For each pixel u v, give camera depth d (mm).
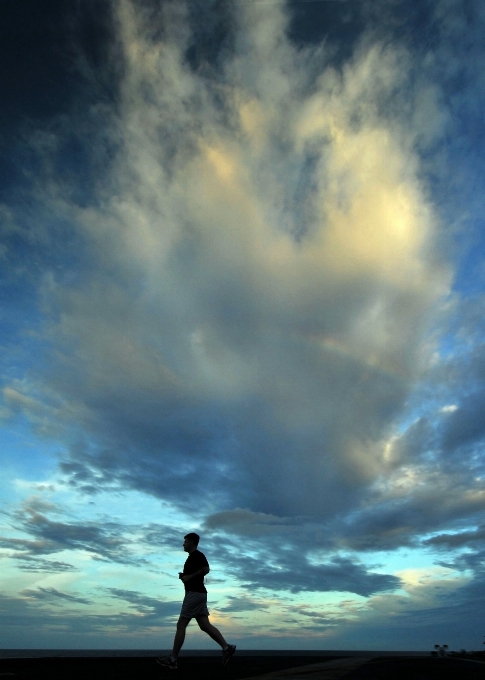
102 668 9258
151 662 12336
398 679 7195
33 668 8953
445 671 8992
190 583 9469
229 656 9281
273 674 8234
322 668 9906
